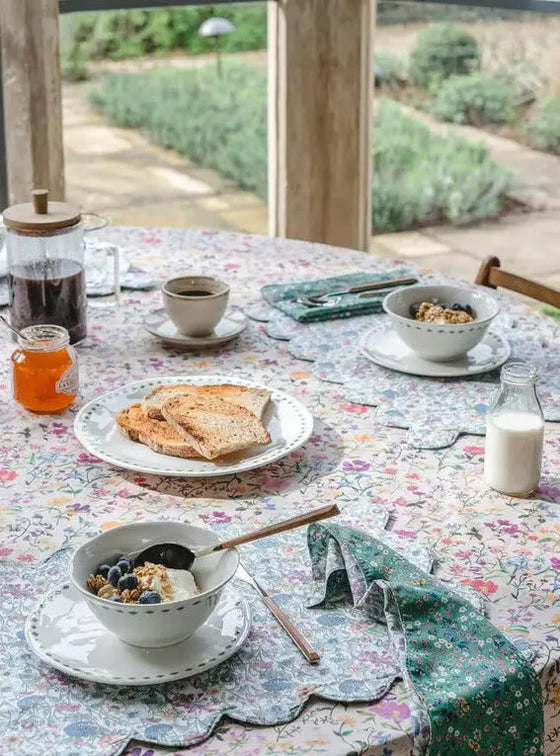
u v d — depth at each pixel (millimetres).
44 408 1625
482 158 3744
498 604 1166
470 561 1247
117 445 1514
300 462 1488
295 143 3484
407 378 1754
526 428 1379
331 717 999
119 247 2336
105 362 1811
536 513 1358
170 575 1086
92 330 1943
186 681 1043
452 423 1598
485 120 3705
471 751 1009
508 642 1076
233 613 1129
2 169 3195
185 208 3932
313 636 1114
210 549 1116
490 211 3805
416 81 3660
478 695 1016
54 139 3164
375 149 3682
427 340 1738
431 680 1031
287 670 1061
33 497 1390
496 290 2158
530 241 3799
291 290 2090
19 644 1094
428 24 3602
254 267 2240
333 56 3408
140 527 1129
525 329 1953
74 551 1207
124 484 1430
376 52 3586
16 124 3123
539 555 1262
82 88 3703
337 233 3631
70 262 1836
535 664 1069
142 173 3877
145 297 2098
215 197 3898
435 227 3838
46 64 3074
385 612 1105
